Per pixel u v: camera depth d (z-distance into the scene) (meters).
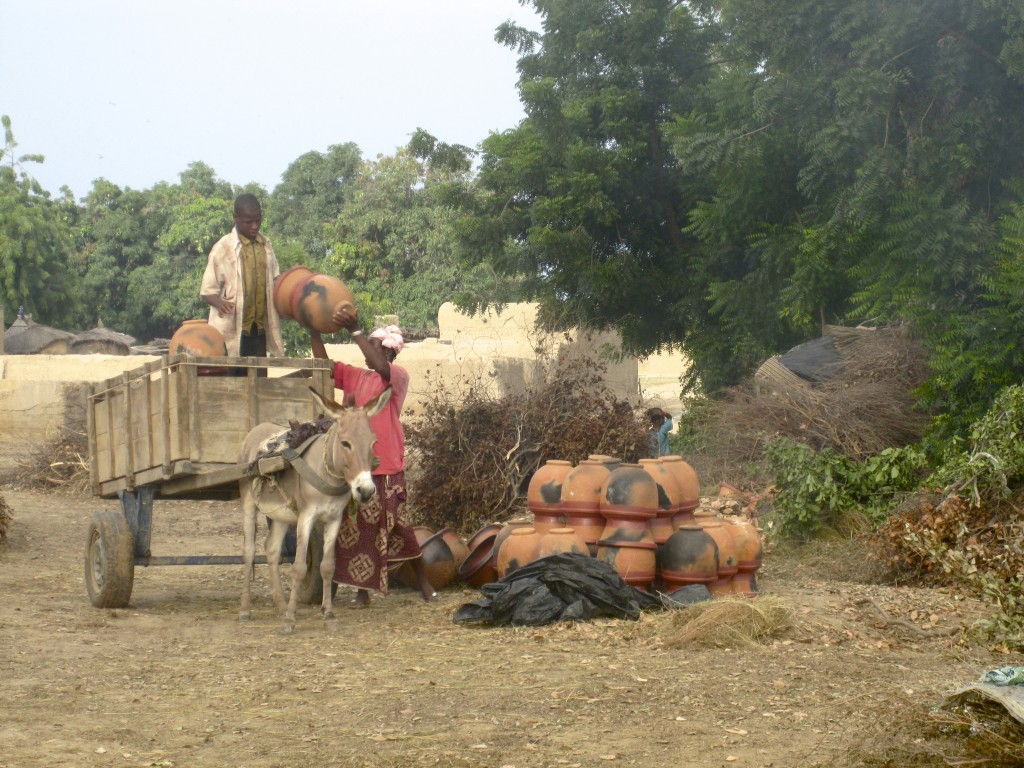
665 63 23.59
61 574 11.84
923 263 13.98
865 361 14.08
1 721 5.86
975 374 12.32
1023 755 4.73
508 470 13.52
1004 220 12.93
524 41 24.38
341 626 8.58
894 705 5.83
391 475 9.12
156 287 61.53
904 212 14.38
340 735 5.62
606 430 14.09
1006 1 14.07
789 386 14.10
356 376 9.25
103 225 64.38
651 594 8.89
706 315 22.86
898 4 14.80
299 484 8.28
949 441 12.19
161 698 6.37
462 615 8.59
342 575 8.88
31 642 7.89
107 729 5.73
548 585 8.54
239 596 10.41
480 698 6.30
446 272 49.41
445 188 24.61
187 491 9.22
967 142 14.80
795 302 17.45
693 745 5.42
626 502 8.88
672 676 6.82
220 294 9.66
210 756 5.29
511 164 23.44
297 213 61.25
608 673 6.90
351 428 7.79
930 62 15.24
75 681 6.75
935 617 8.43
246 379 8.84
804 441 13.25
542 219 22.56
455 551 10.26
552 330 23.89
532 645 7.75
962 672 6.95
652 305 23.88
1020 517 10.18
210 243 61.47
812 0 15.55
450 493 13.33
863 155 15.78
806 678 6.77
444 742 5.49
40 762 5.17
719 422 14.98
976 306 13.95
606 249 24.03
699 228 20.69
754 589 9.23
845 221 15.70
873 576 10.55
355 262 51.19
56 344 45.81
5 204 54.59
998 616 7.15
